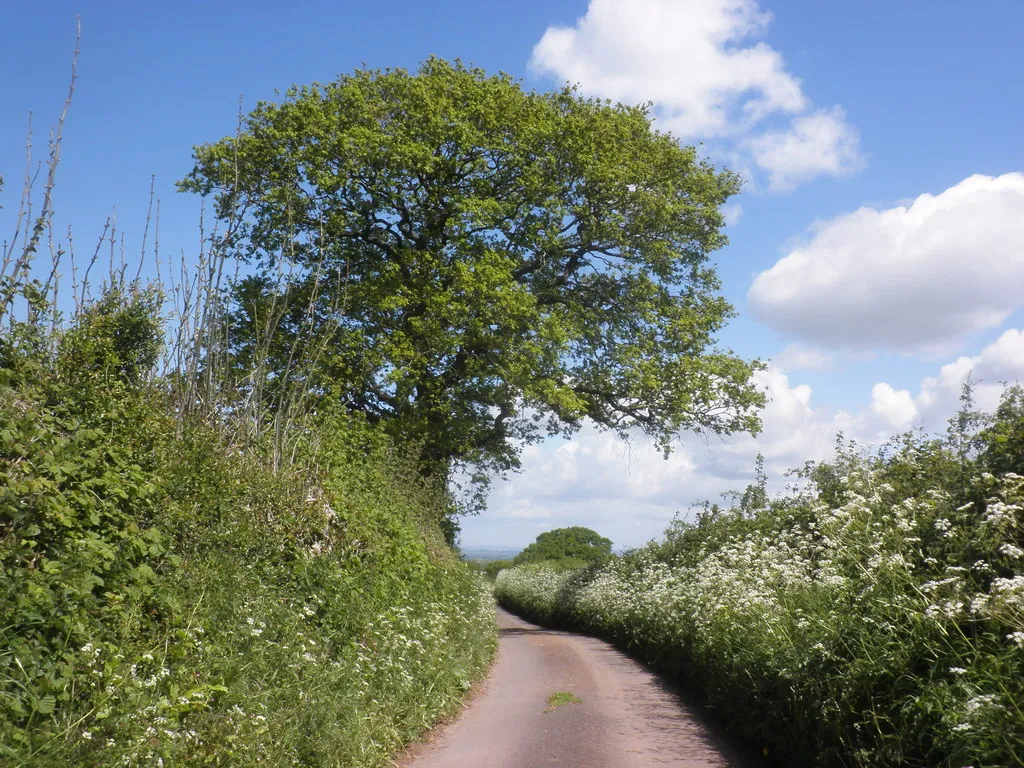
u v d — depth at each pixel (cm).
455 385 2620
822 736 676
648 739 867
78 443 659
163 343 1056
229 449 1033
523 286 2486
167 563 662
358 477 1408
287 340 2119
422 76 2531
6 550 495
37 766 397
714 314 2848
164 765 479
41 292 826
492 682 1293
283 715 627
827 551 873
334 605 851
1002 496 655
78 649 495
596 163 2545
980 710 485
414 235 2580
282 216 2173
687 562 1844
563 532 6650
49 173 752
